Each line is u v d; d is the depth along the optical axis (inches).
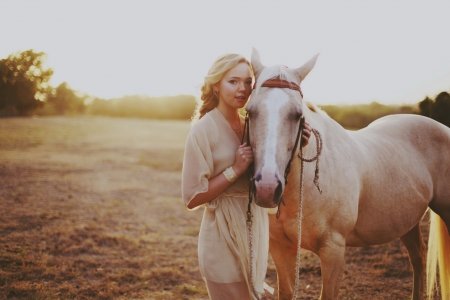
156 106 1791.3
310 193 86.3
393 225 106.8
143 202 271.7
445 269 115.1
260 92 72.4
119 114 1800.0
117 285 139.1
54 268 148.3
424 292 136.0
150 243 187.6
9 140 640.4
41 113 1235.9
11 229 195.8
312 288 139.8
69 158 487.8
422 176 111.7
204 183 70.1
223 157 73.1
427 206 114.8
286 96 71.0
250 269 72.1
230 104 74.5
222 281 73.1
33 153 516.1
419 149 116.8
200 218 234.7
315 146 87.7
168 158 522.9
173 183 350.0
